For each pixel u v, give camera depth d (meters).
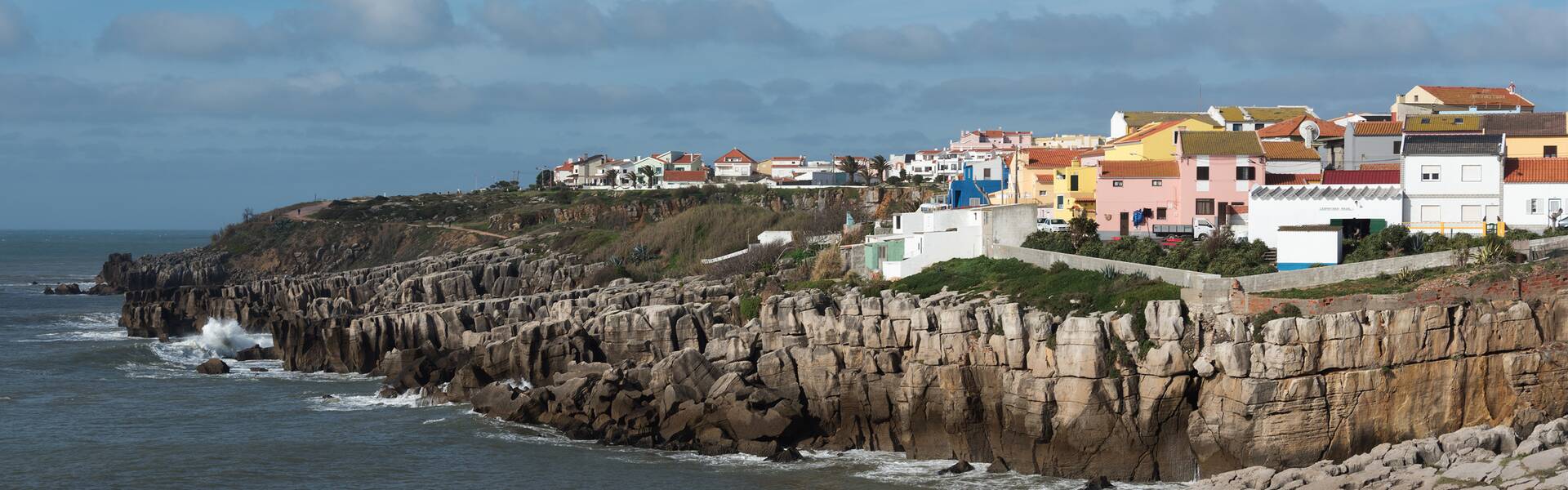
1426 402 66.56
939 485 68.19
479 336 100.38
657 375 80.69
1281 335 64.94
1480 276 69.19
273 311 140.00
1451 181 90.19
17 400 96.19
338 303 136.00
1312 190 92.06
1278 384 64.75
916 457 74.44
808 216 151.50
